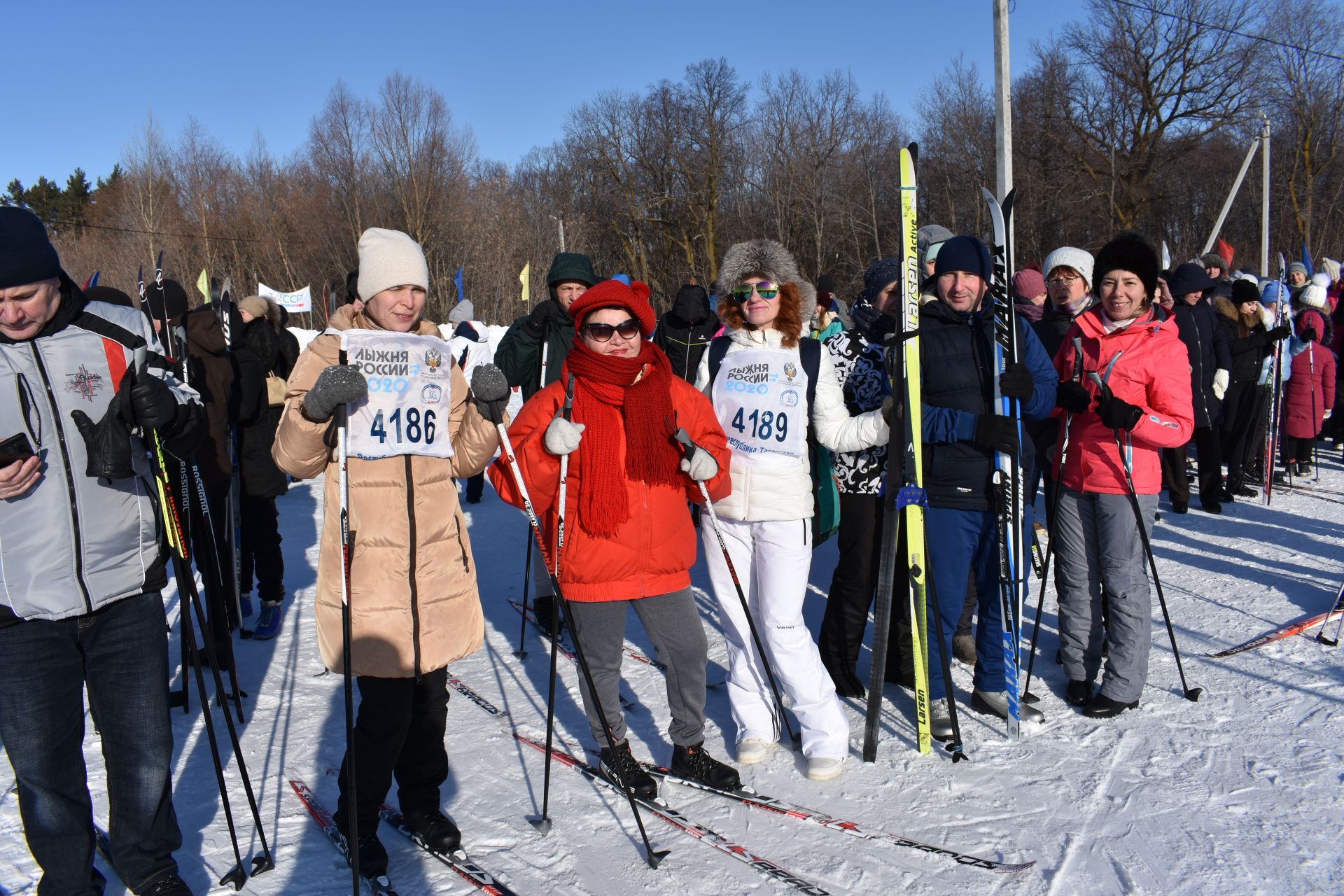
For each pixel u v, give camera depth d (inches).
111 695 92.4
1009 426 121.4
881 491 143.4
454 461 105.9
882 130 1406.3
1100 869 101.3
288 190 1414.9
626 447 110.1
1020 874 101.0
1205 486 286.8
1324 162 1162.0
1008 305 126.3
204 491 154.7
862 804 116.7
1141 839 106.7
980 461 129.6
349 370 91.4
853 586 146.7
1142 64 1132.5
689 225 1515.7
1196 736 132.4
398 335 99.8
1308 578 212.2
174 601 209.8
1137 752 128.3
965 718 141.9
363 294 99.9
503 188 1400.1
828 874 102.0
